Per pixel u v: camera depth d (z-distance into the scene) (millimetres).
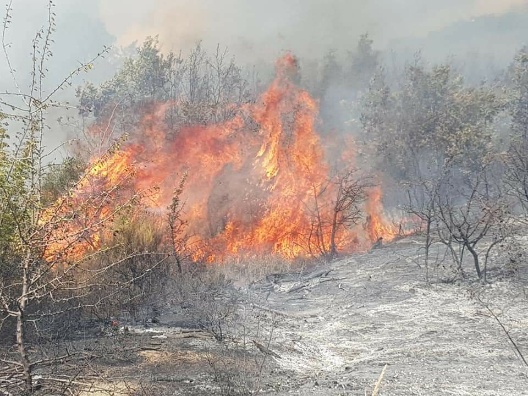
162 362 7133
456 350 7902
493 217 12719
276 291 13680
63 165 6535
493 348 7887
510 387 6242
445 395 5992
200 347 7984
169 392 5926
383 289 12461
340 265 16000
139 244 10156
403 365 7387
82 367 6070
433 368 7148
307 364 7801
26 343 6980
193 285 11484
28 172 5207
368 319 10359
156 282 10500
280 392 6168
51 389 5523
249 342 8570
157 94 40156
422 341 8570
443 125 26172
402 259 14992
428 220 13422
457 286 11883
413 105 29156
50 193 5691
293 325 10219
